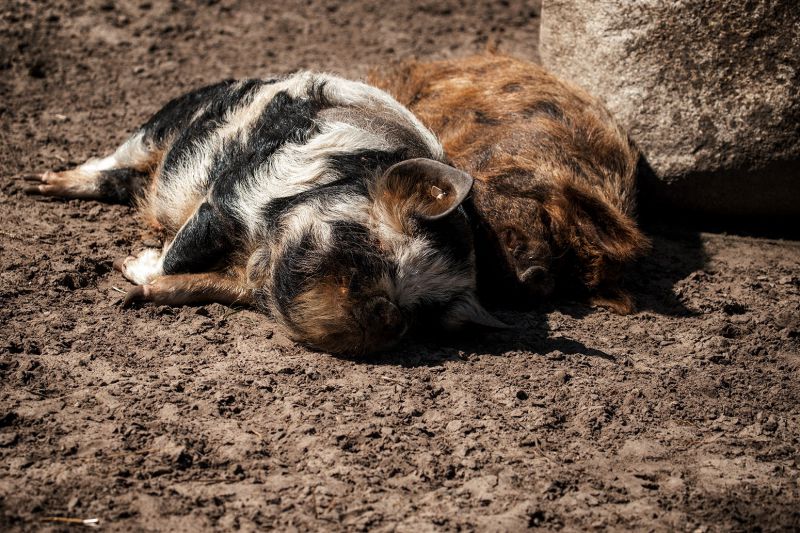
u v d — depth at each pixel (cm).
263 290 679
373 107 721
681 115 837
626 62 851
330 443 557
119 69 1166
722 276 813
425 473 539
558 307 749
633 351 690
